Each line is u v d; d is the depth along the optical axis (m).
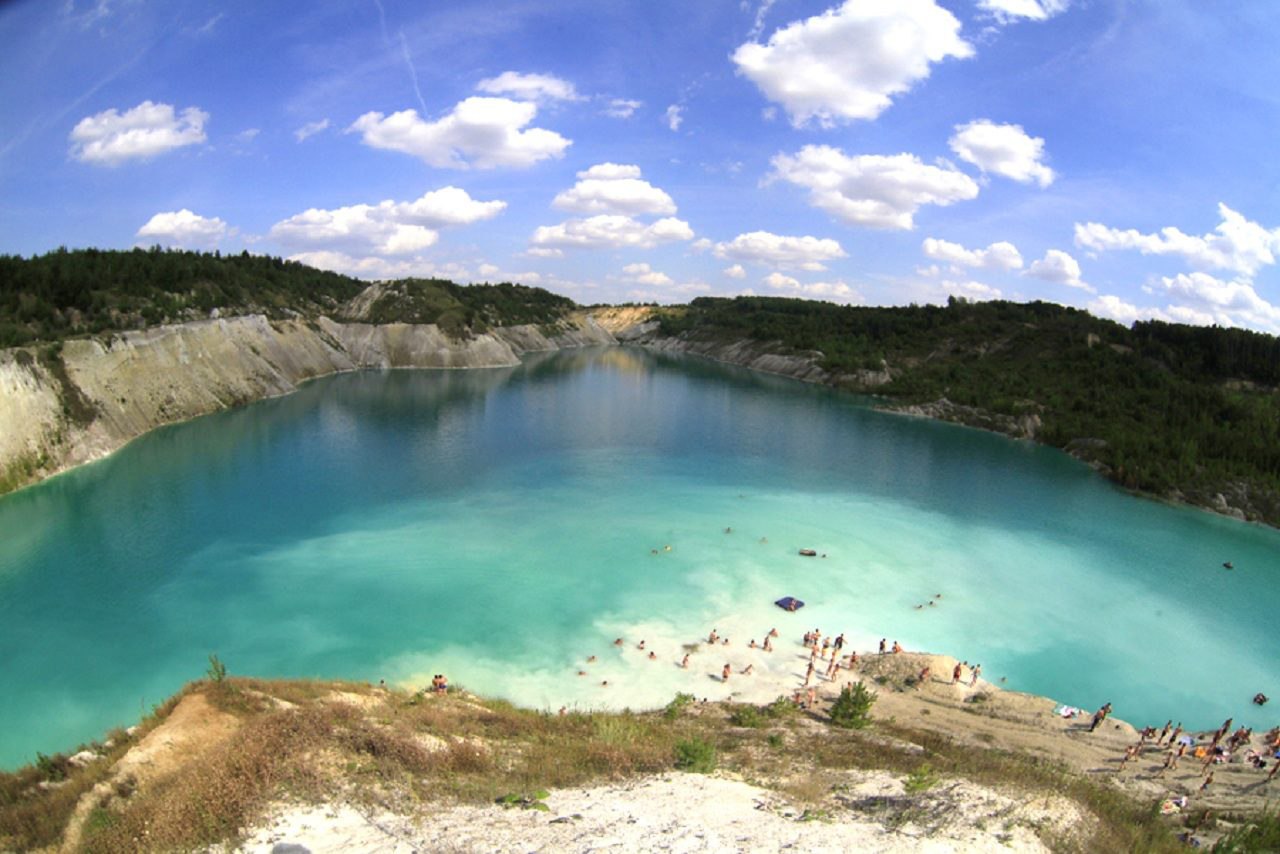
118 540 48.16
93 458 67.00
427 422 93.56
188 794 14.94
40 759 22.16
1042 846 14.76
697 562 48.03
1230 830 20.53
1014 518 63.19
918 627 41.50
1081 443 91.75
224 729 20.55
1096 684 37.38
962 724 31.41
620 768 19.02
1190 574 53.19
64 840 15.21
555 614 39.81
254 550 47.16
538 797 16.08
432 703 26.61
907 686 34.94
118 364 80.50
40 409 65.00
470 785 16.69
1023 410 106.56
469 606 40.31
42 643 35.09
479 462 72.75
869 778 19.58
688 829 14.38
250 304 135.38
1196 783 27.70
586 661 35.22
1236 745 31.77
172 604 39.41
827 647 38.06
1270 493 70.75
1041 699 34.72
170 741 19.67
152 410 83.44
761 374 172.00
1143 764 29.19
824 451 85.50
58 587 41.03
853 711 29.88
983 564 51.62
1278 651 42.22
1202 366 118.94
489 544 49.59
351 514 54.94
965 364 142.12
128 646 35.03
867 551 52.09
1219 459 78.88
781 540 53.16
